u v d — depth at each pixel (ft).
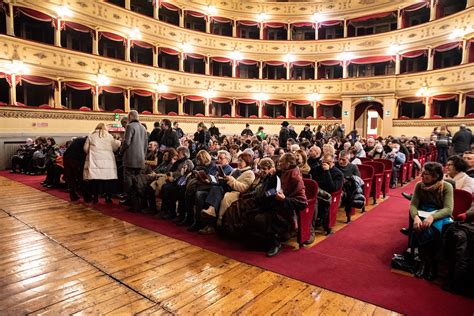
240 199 13.96
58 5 45.65
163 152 22.03
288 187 13.24
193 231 15.37
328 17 70.18
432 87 56.85
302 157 17.06
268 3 71.26
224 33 73.77
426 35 58.29
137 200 18.53
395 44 62.75
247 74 76.07
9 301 8.96
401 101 62.44
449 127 53.01
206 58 67.82
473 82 50.37
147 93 58.03
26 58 41.91
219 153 16.17
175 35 62.64
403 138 42.73
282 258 12.31
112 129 43.52
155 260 11.90
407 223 17.25
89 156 19.63
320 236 15.12
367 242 14.28
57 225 15.83
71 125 44.68
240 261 11.97
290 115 72.28
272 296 9.43
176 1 63.05
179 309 8.69
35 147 33.96
